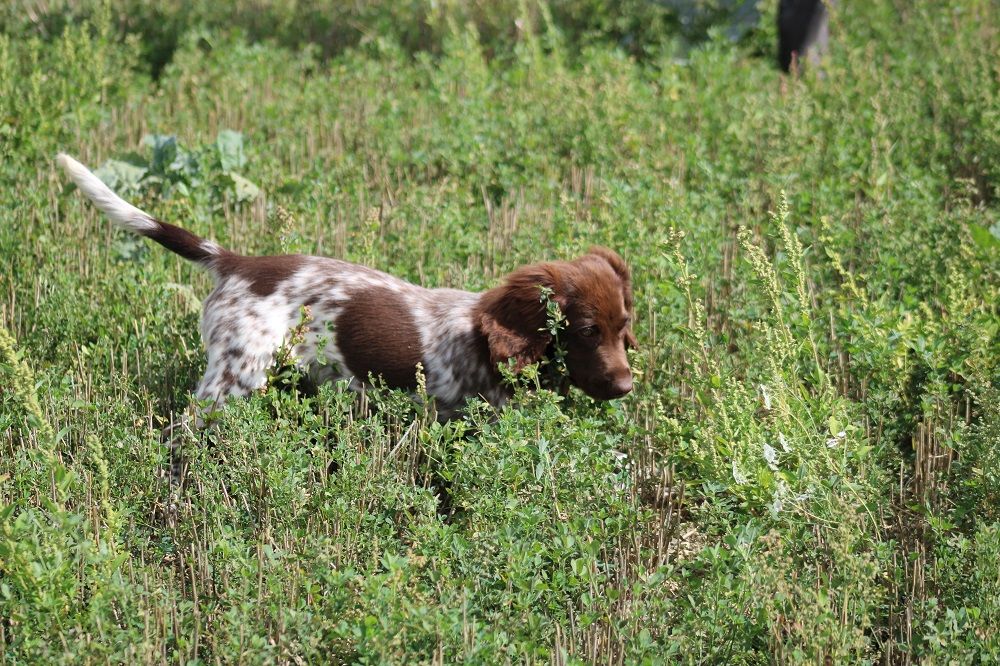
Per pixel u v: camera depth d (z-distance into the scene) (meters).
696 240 10.66
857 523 7.20
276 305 8.73
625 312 8.41
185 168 12.50
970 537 7.58
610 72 16.61
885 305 9.37
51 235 11.09
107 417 7.94
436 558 6.62
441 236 11.05
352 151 14.64
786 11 18.52
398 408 8.05
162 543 7.18
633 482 8.06
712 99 15.64
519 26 19.53
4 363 7.39
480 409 8.41
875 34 18.98
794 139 13.50
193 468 7.44
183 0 20.58
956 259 10.28
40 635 6.08
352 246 11.09
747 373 8.64
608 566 6.98
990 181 13.55
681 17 20.98
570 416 8.59
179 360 9.31
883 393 8.59
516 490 7.15
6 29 18.45
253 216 12.20
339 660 6.15
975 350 8.76
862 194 13.10
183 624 6.42
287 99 15.79
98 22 17.39
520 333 8.30
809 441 7.58
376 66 17.33
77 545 6.35
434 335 8.57
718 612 6.26
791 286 9.87
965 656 6.14
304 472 7.22
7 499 7.34
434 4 20.31
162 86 16.64
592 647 6.34
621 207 11.02
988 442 7.59
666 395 8.85
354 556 6.87
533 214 12.18
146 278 10.13
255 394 7.81
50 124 13.65
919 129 14.38
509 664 5.94
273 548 6.97
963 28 17.95
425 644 5.91
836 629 6.20
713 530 7.25
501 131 14.48
